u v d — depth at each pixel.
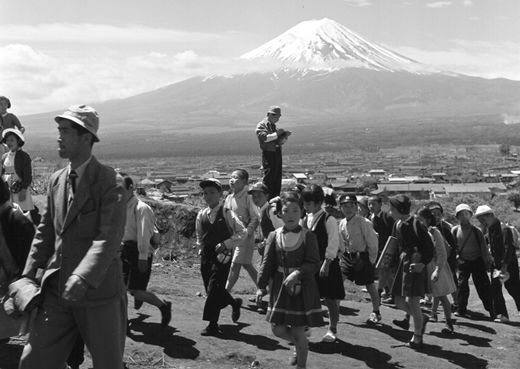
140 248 6.89
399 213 7.84
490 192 108.88
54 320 4.25
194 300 9.20
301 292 6.08
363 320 9.35
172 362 6.36
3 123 10.27
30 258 4.47
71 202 4.30
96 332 4.28
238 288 10.41
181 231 13.47
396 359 7.27
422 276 7.80
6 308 4.38
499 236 10.09
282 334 6.20
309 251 6.08
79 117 4.35
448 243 10.16
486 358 7.70
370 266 8.88
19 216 5.07
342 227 8.96
